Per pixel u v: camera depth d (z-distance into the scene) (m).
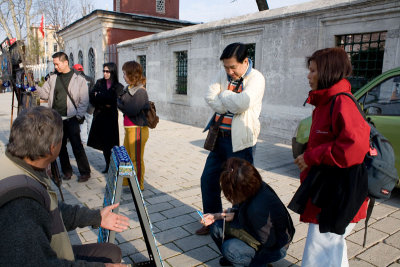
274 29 7.57
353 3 6.05
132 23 16.16
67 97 4.62
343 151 1.74
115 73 4.95
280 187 4.68
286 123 7.55
